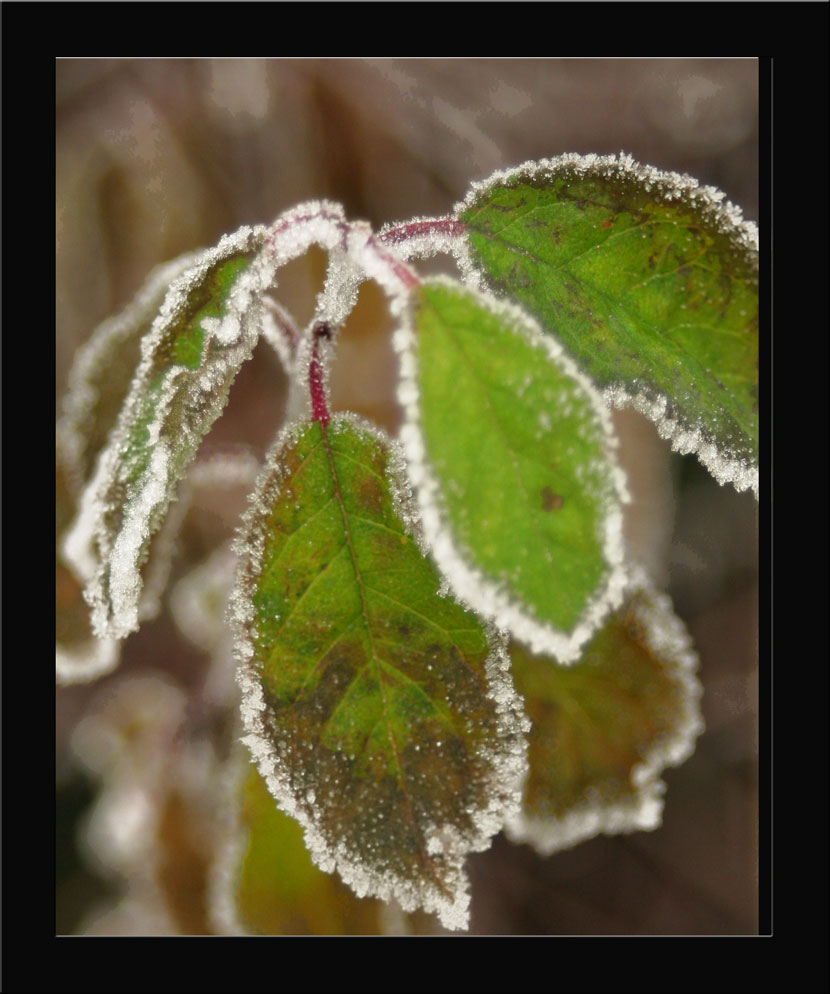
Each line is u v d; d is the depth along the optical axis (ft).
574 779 1.19
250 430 1.60
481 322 1.03
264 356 1.62
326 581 1.08
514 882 1.63
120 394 1.20
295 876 1.20
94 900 1.50
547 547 1.02
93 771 1.53
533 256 1.10
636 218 1.10
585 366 1.10
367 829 1.07
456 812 1.07
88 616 1.21
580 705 1.19
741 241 1.09
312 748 1.08
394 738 1.08
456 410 1.02
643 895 1.65
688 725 1.19
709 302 1.10
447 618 1.08
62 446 1.21
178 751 1.29
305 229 1.09
